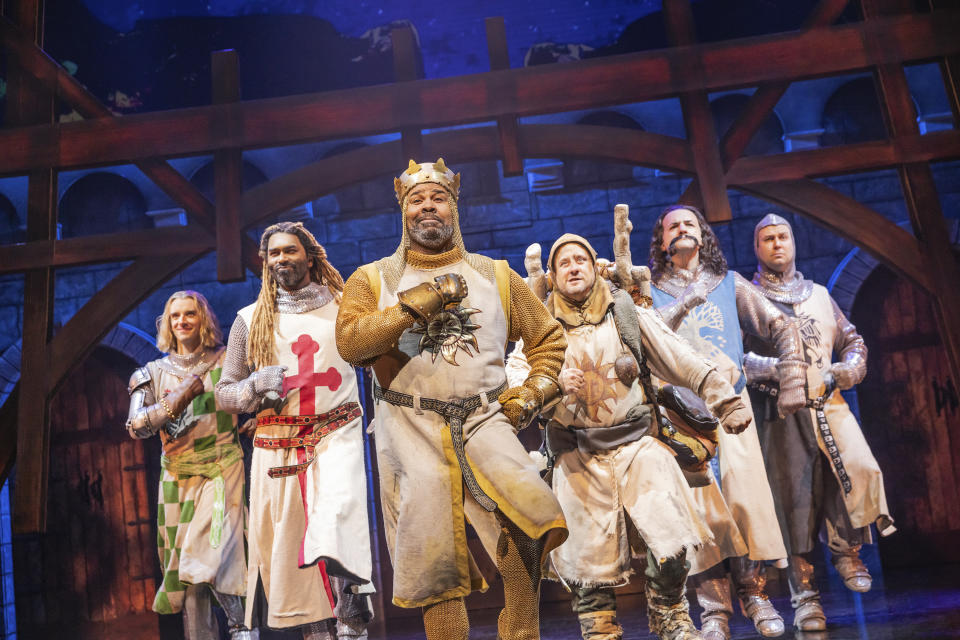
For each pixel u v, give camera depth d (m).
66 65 7.16
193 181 6.81
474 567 2.21
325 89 7.20
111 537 6.85
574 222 6.63
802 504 3.84
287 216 6.75
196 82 7.25
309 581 3.11
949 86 5.18
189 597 3.71
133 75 7.24
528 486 2.10
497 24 5.32
